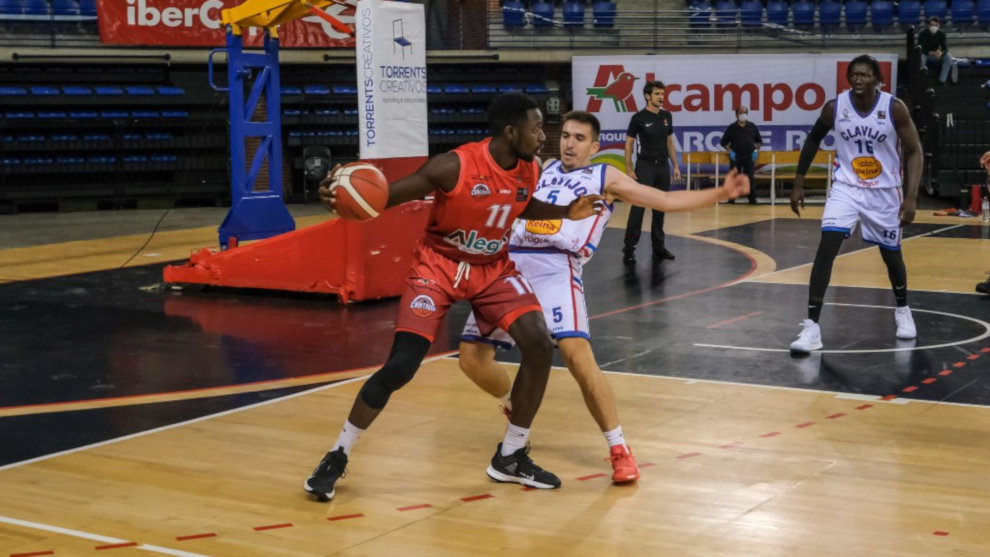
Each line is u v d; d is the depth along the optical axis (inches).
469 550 177.2
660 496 204.5
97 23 903.7
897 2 1016.2
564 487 210.7
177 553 175.6
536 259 220.8
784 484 211.0
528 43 976.9
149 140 909.8
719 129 932.6
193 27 893.2
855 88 331.0
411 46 449.7
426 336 203.5
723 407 272.5
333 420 264.8
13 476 220.1
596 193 216.4
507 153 196.2
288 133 940.0
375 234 444.8
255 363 333.1
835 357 331.6
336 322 403.2
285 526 189.3
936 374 307.6
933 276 496.4
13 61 858.1
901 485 209.6
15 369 326.0
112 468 225.5
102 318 413.7
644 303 436.5
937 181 869.2
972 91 909.8
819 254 339.9
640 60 926.4
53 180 896.3
